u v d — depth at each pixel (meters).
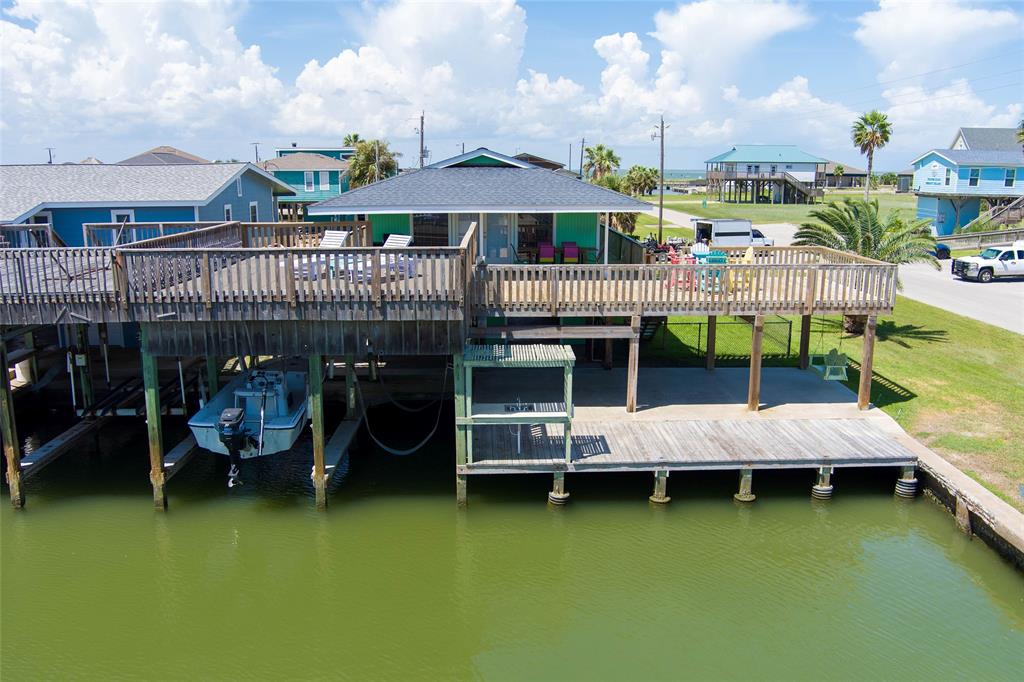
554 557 13.37
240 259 13.39
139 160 48.03
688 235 46.62
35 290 13.47
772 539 13.76
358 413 18.41
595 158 56.81
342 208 18.52
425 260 13.48
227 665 10.86
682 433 15.93
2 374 14.26
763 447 15.14
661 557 13.28
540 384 19.20
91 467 16.62
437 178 20.77
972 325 25.20
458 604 12.20
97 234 22.42
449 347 13.92
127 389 18.67
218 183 24.80
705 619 11.72
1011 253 33.25
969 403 18.19
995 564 12.70
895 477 15.65
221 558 13.42
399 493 15.51
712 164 93.56
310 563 13.27
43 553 13.52
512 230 20.55
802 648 11.04
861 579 12.64
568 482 15.60
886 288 16.77
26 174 24.94
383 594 12.45
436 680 10.50
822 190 78.62
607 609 12.02
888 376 20.12
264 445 14.89
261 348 13.91
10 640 11.34
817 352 22.25
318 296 13.51
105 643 11.33
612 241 24.80
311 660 10.95
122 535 14.07
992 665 10.64
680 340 23.88
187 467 16.64
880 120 53.31
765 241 36.31
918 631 11.40
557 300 16.28
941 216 50.34
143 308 13.58
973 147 54.72
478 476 16.12
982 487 13.78
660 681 10.36
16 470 14.66
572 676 10.52
